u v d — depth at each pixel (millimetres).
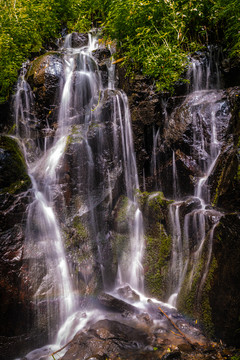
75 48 7273
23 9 6230
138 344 3262
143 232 4715
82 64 5777
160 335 3434
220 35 5863
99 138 4801
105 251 4570
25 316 3502
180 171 4773
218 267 3381
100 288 4254
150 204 4664
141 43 5504
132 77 5477
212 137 4492
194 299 3670
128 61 5645
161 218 4508
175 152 4855
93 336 3377
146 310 3965
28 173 4492
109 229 4801
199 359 2998
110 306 3973
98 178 4750
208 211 3820
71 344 3348
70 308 3859
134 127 5359
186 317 3715
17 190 3965
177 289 4098
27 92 5535
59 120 5375
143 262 4551
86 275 4152
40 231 4027
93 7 7875
